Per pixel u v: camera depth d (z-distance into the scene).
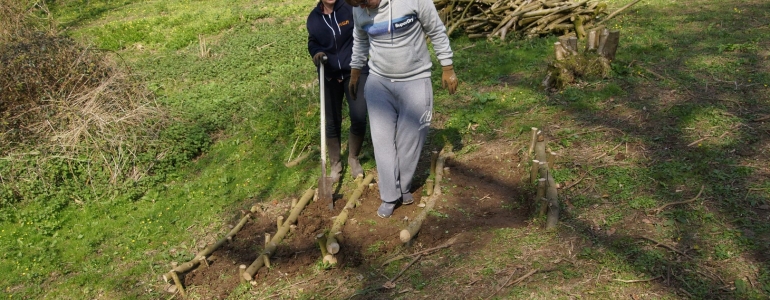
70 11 14.34
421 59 4.31
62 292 4.70
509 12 9.17
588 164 5.07
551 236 4.18
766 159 4.77
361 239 4.57
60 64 7.23
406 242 4.32
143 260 4.99
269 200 5.59
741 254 3.77
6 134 6.59
